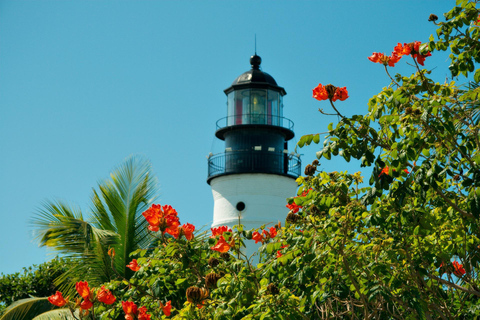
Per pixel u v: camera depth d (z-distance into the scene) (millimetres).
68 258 11430
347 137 4637
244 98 18859
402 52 5004
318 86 4633
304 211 5641
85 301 4957
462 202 5270
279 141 18812
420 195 4676
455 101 4863
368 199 4609
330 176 5410
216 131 18906
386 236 4863
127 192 11719
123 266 11414
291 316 4559
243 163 18172
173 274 5965
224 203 18312
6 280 16031
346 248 4855
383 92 4840
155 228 5391
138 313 4945
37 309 12086
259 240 5918
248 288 5000
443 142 4672
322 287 4859
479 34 4973
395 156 4387
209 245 5949
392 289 5004
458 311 5500
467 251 5375
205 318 4969
